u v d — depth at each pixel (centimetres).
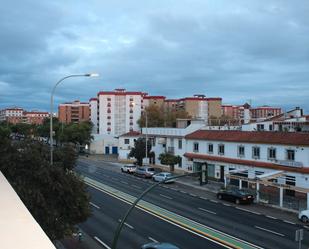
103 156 8725
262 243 2212
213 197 3797
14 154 1931
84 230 2486
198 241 2234
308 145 3556
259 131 4412
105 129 12231
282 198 3381
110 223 2675
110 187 4331
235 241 2242
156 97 13350
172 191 4141
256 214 3052
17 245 269
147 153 6244
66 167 2273
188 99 13612
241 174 4288
